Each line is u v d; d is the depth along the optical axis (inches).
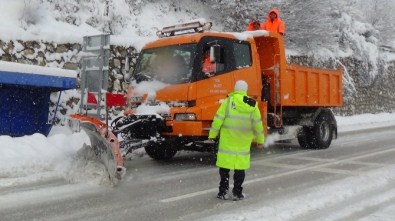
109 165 275.0
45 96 410.9
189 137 340.2
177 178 303.3
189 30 373.1
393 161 384.8
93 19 568.7
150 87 350.3
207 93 339.0
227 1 733.9
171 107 336.8
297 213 217.8
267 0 749.3
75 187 266.4
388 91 1119.0
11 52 435.5
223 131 238.5
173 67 346.6
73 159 310.2
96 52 430.3
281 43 420.5
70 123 306.2
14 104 390.6
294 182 294.0
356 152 448.5
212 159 392.2
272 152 451.8
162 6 719.1
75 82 400.5
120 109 512.4
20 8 485.1
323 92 480.4
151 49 367.9
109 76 514.6
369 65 1015.0
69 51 483.8
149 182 289.0
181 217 210.2
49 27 496.7
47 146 350.0
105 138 266.8
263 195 256.4
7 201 232.4
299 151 459.8
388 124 824.3
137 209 223.9
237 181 242.4
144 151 421.4
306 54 865.5
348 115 947.3
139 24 642.2
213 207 229.0
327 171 335.3
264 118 393.7
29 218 205.2
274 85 418.3
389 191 267.7
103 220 204.5
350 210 224.1
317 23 840.3
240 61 370.9
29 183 271.6
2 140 339.0
